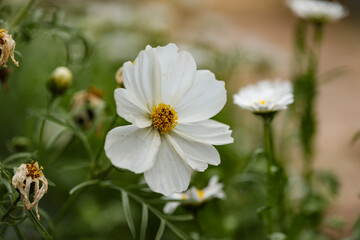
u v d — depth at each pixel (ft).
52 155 2.14
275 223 1.98
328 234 2.18
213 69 3.00
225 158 2.54
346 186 3.22
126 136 1.29
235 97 1.63
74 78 2.39
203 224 2.05
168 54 1.35
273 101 1.60
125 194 1.48
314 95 2.04
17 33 1.61
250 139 2.76
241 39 3.33
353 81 5.74
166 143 1.34
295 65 2.13
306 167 2.10
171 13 3.70
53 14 1.68
